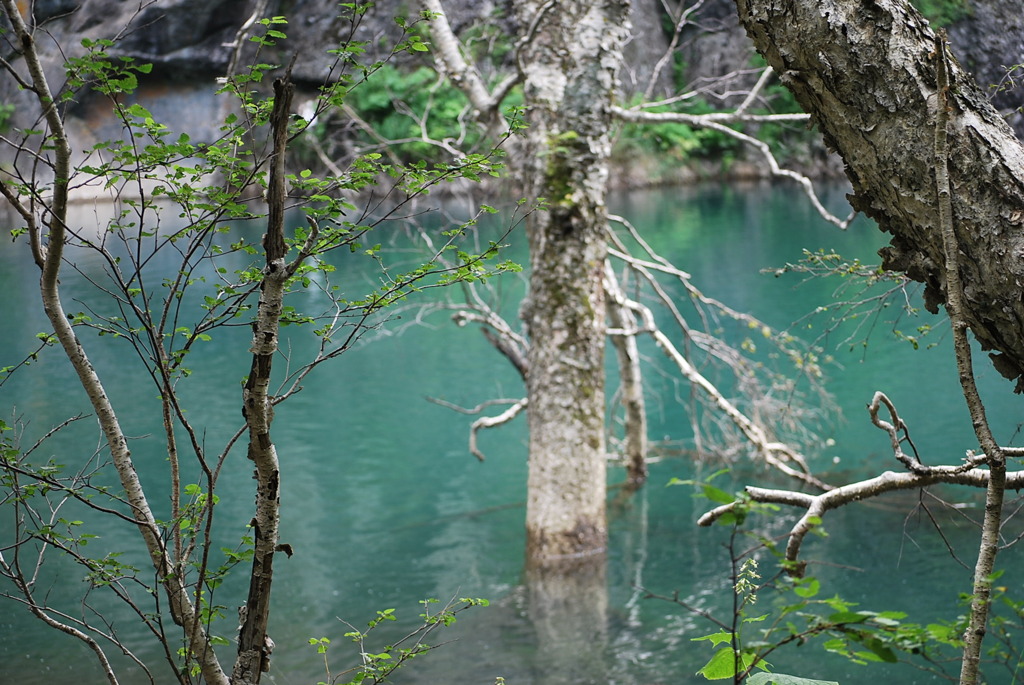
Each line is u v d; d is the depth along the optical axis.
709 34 23.44
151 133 2.42
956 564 6.64
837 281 16.38
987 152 1.91
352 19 2.34
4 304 15.89
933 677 5.11
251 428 2.38
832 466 9.10
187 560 2.70
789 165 24.41
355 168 2.50
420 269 2.68
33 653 5.85
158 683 5.53
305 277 2.61
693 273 17.78
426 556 7.69
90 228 17.62
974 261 1.93
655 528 8.14
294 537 8.07
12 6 2.24
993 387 10.41
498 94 7.28
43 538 2.65
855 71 2.01
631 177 28.91
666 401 12.14
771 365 12.67
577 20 7.10
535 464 7.52
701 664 5.69
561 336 7.36
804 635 1.63
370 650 6.03
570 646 6.01
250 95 2.42
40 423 10.48
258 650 2.48
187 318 13.89
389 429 11.01
